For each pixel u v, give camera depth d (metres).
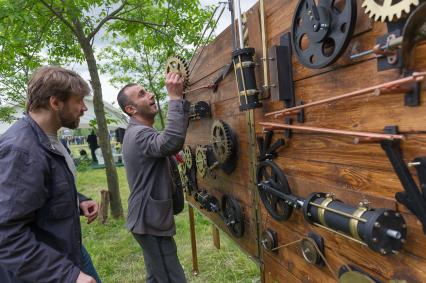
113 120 5.95
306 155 1.43
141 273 3.74
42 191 1.40
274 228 1.82
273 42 1.56
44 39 5.54
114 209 5.74
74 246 1.65
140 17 5.51
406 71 0.92
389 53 0.92
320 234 1.43
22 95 8.78
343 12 1.08
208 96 2.52
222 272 3.58
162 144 2.02
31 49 5.40
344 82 1.17
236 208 2.19
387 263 1.09
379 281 1.13
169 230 2.28
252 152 1.89
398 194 0.99
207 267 3.72
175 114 2.02
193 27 5.62
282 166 1.62
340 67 1.18
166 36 5.61
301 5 1.27
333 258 1.36
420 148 0.92
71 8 4.41
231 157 2.17
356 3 1.06
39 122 1.55
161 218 2.22
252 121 1.86
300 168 1.48
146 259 2.48
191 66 2.86
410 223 0.99
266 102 1.68
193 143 2.96
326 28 1.13
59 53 5.87
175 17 5.46
